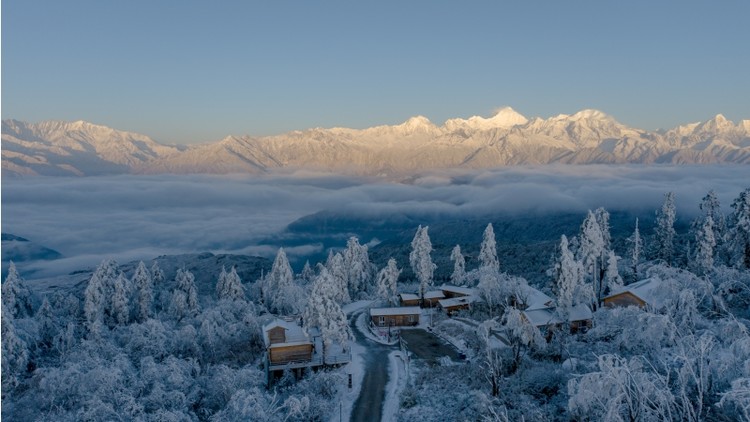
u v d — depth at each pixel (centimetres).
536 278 10700
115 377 4347
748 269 5619
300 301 8469
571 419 3394
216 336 6756
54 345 6519
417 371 5366
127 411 4031
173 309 8400
